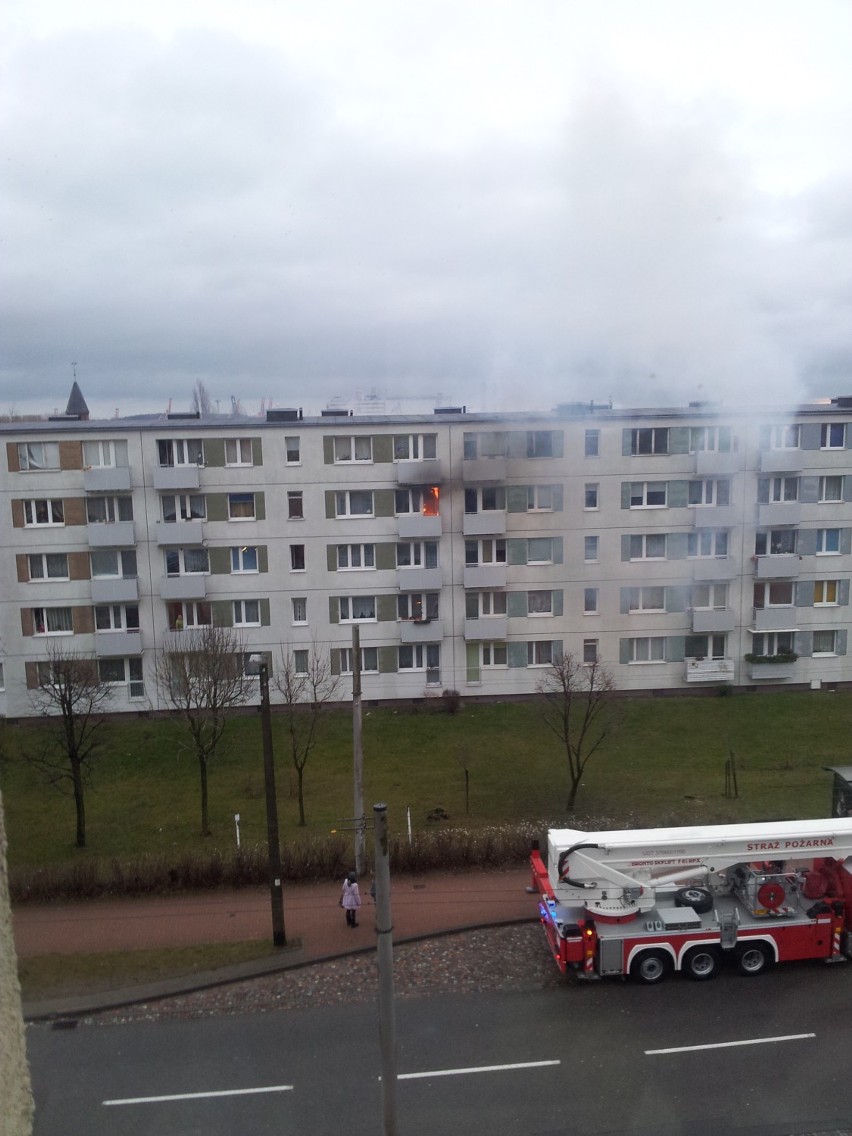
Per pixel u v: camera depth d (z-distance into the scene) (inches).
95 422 1272.1
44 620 1261.1
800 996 537.6
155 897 703.7
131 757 1085.1
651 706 1266.0
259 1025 520.1
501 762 1033.5
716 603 1316.4
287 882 727.1
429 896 690.8
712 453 1279.5
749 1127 416.2
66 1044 503.2
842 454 1293.1
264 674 604.4
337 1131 423.2
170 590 1256.8
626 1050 483.8
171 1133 424.8
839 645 1338.6
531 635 1309.1
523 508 1285.7
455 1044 494.0
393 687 1306.6
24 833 853.2
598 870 560.7
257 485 1264.8
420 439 1270.9
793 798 881.5
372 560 1294.3
